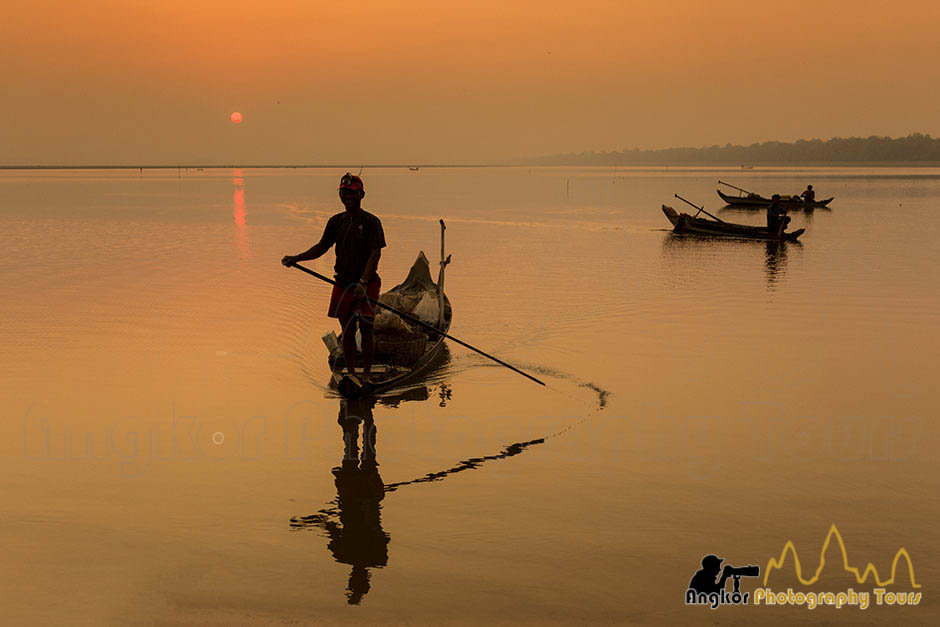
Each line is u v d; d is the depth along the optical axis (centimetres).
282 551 502
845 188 7288
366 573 473
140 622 419
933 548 505
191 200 5566
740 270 1856
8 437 710
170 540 515
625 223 3434
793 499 579
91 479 616
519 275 1791
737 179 11194
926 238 2614
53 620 420
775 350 1042
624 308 1353
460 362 988
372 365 941
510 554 497
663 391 857
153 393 852
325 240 870
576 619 424
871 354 1016
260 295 1490
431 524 541
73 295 1475
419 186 9481
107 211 4191
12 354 1015
